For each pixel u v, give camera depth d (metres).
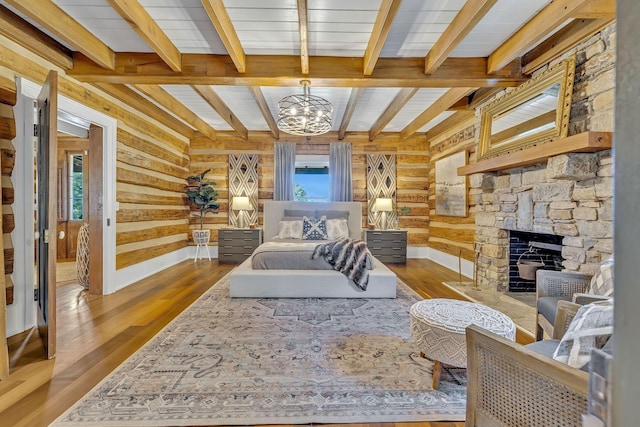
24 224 2.81
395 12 2.31
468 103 4.37
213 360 2.25
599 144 2.27
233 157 6.60
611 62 2.38
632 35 0.35
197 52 3.22
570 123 2.77
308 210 6.30
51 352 2.29
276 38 2.94
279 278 3.69
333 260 3.80
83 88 3.47
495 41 2.98
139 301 3.61
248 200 6.27
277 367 2.16
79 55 3.19
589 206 2.57
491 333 1.20
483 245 4.21
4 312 2.05
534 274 3.58
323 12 2.53
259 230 6.07
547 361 0.96
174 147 5.85
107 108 3.91
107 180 3.92
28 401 1.79
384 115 5.16
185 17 2.62
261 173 6.69
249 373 2.09
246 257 6.01
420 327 1.98
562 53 2.87
